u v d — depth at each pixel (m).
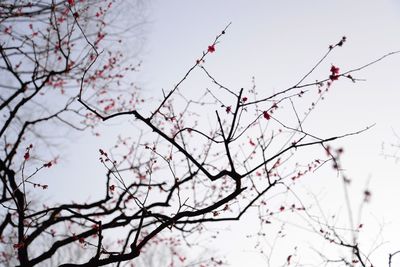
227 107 4.73
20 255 6.23
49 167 5.00
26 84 7.50
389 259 4.91
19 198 6.17
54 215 6.96
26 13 6.98
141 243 4.64
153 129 4.79
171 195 7.43
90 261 4.64
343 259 5.25
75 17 5.50
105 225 6.77
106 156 4.76
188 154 4.71
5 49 7.29
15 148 7.16
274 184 5.18
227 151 4.61
